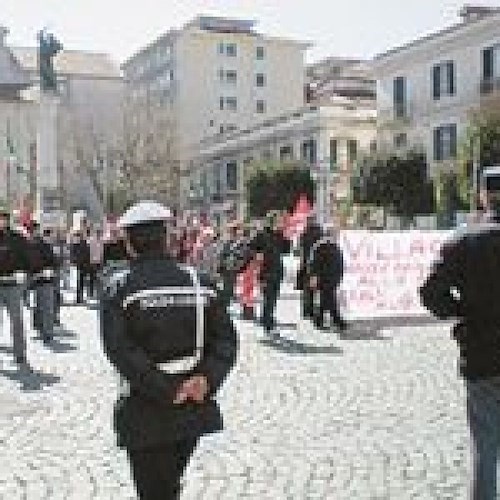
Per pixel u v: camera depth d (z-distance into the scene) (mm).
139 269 3951
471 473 4301
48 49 45031
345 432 7469
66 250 25766
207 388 3889
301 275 14961
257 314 17234
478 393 4254
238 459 6641
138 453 3918
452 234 4375
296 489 5875
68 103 76625
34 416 8234
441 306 4277
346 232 15953
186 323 3883
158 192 72625
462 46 49156
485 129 39094
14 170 73062
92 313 18719
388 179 46656
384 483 5980
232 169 73625
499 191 4297
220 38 92250
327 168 57969
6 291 11031
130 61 101688
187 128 90750
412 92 53062
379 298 16219
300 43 95500
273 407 8484
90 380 10172
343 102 60406
